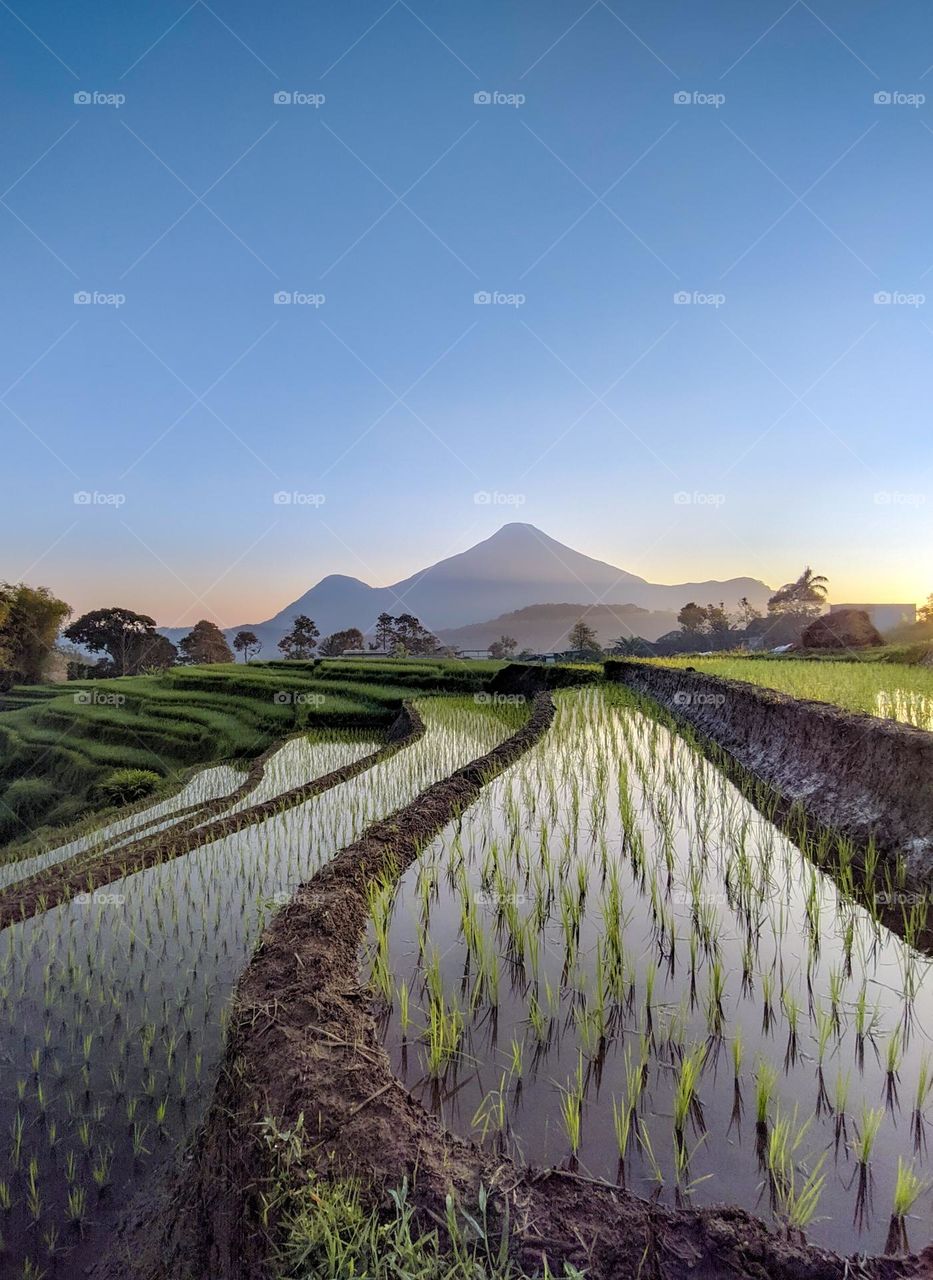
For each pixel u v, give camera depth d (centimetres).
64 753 3759
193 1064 462
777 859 687
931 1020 412
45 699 6072
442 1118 347
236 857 873
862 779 786
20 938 650
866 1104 346
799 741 992
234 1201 304
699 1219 268
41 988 560
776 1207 290
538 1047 399
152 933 652
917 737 733
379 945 520
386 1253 250
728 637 9212
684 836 761
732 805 891
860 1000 425
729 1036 401
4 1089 447
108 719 4131
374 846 704
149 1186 375
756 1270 250
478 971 486
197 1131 393
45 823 2747
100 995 547
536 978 472
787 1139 323
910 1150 317
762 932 526
